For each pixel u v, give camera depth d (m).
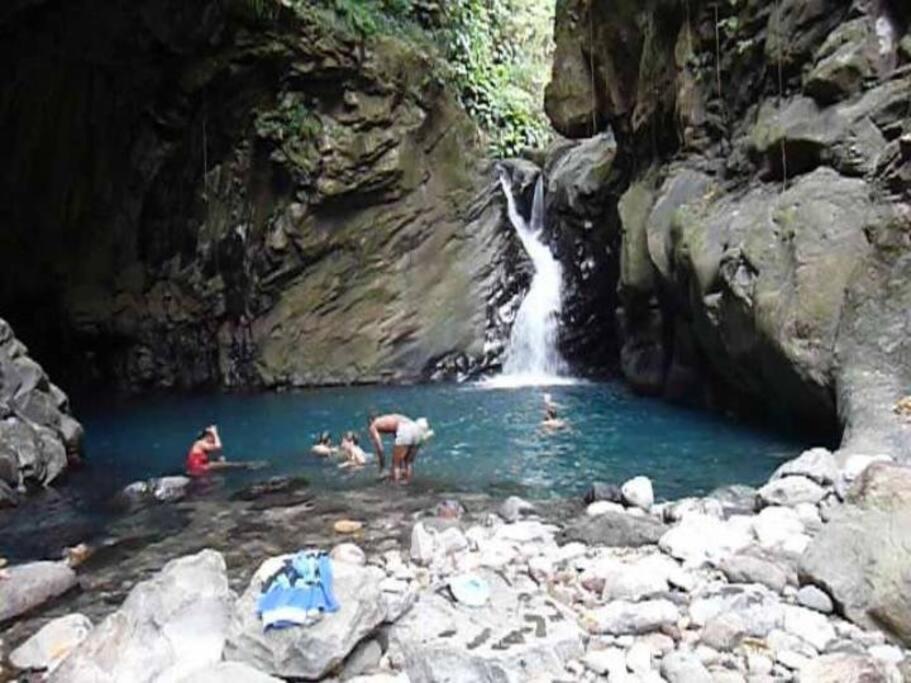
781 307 8.99
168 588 4.62
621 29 13.88
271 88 15.66
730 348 10.15
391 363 15.99
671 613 4.53
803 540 5.53
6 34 13.45
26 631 5.14
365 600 4.41
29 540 7.12
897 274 8.31
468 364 16.22
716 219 10.73
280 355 15.98
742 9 11.05
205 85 15.41
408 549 6.23
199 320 16.42
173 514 7.61
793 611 4.51
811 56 10.12
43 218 15.66
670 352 12.71
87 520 7.63
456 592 4.89
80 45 14.20
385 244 16.16
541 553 5.76
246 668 4.01
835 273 8.76
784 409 9.87
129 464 10.06
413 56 16.11
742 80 11.22
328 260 16.08
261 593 4.48
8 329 10.10
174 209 16.45
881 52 9.41
